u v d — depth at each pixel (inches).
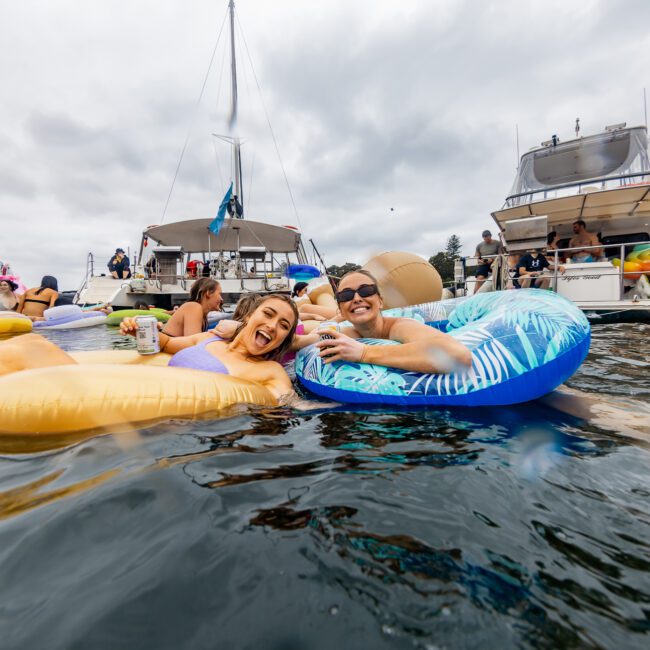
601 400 96.3
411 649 28.9
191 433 72.6
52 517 45.1
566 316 101.8
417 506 47.9
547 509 47.7
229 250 570.3
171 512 46.3
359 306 112.9
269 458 61.9
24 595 34.2
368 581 35.5
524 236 255.6
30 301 328.2
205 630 30.8
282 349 119.4
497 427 77.5
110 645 29.5
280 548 39.9
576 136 315.6
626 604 32.9
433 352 94.2
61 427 71.5
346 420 82.4
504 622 31.1
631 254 296.7
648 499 50.1
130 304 424.2
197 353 111.6
